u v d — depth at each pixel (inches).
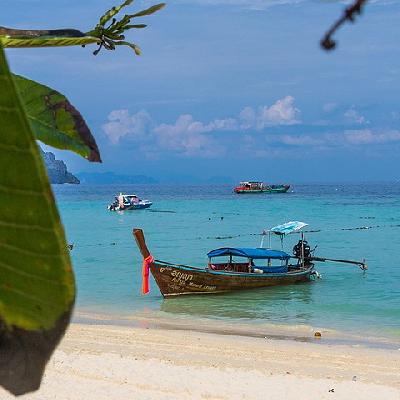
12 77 29.5
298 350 1072.2
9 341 31.4
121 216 5428.2
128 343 1062.4
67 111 48.8
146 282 1648.6
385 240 3467.0
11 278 30.3
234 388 805.2
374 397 791.7
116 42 58.2
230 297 1780.3
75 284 30.1
